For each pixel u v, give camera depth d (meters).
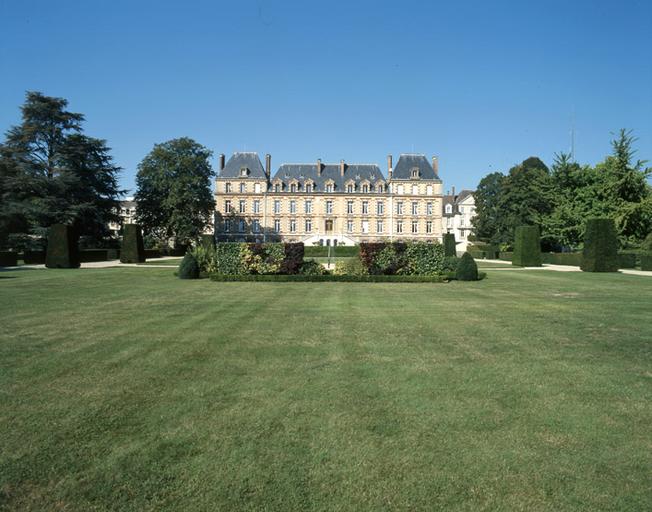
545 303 13.58
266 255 21.78
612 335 8.95
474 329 9.49
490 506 3.37
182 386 5.80
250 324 9.90
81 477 3.71
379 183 75.50
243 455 4.05
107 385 5.82
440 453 4.11
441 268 21.80
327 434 4.46
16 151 43.78
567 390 5.73
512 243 55.19
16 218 41.12
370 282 20.77
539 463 3.96
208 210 62.03
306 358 7.14
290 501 3.42
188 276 21.78
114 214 52.81
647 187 40.75
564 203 46.84
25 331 9.02
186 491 3.53
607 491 3.56
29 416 4.84
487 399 5.41
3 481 3.64
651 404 5.28
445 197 104.88
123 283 19.34
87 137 48.50
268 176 76.12
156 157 58.31
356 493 3.52
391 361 7.00
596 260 28.08
